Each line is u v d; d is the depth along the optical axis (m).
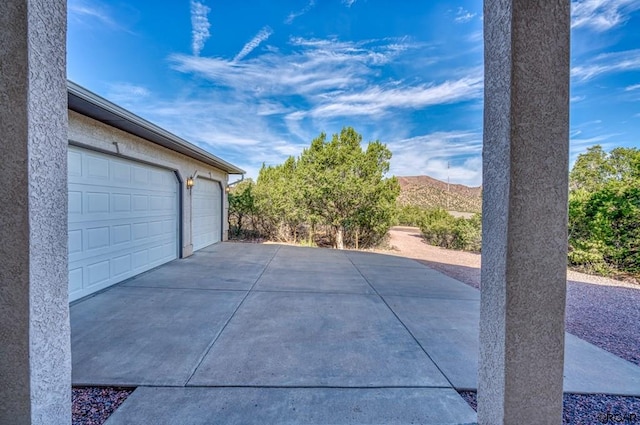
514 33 1.59
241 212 13.96
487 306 1.81
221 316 4.14
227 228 12.90
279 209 13.07
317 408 2.28
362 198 11.55
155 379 2.60
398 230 20.75
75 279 4.75
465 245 13.15
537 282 1.62
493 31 1.76
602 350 3.40
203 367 2.82
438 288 5.99
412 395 2.46
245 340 3.42
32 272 1.48
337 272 7.27
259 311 4.38
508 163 1.61
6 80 1.45
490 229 1.79
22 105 1.45
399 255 10.94
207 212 10.76
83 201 4.93
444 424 2.13
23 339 1.46
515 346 1.62
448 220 14.83
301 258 9.11
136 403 2.29
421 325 3.98
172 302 4.69
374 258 9.68
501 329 1.66
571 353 3.31
